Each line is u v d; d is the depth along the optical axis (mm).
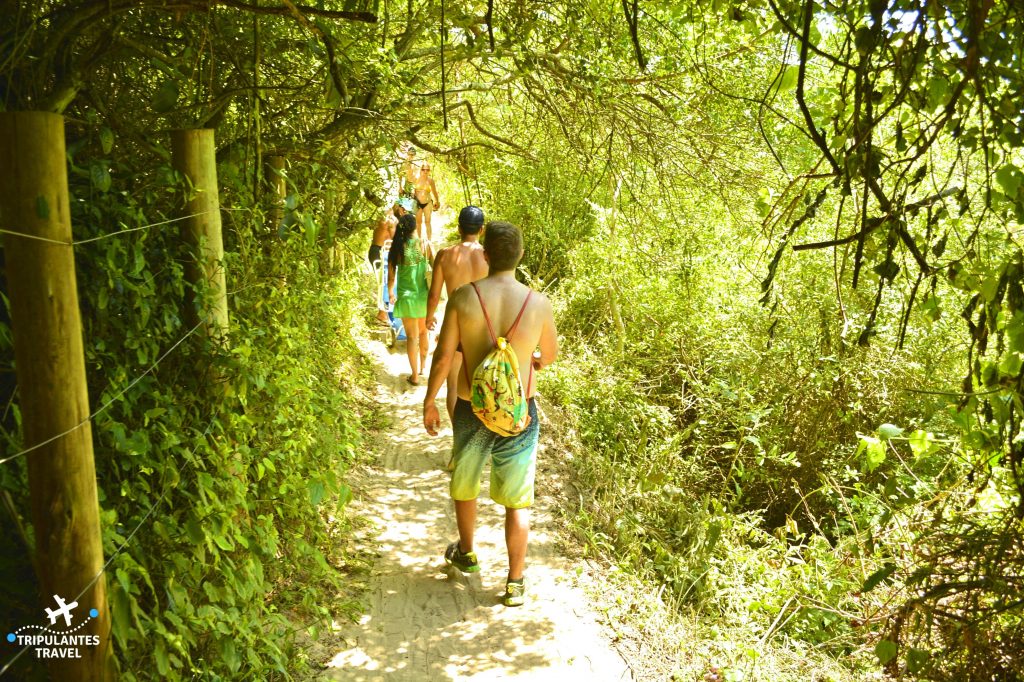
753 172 7160
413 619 4203
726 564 5184
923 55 2584
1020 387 2635
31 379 2096
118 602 2322
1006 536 3113
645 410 7297
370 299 10945
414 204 8281
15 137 1982
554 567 4777
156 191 3385
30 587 2453
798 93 2318
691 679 3869
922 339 6660
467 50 5766
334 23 4453
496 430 4055
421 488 5938
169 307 3203
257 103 3990
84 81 3098
